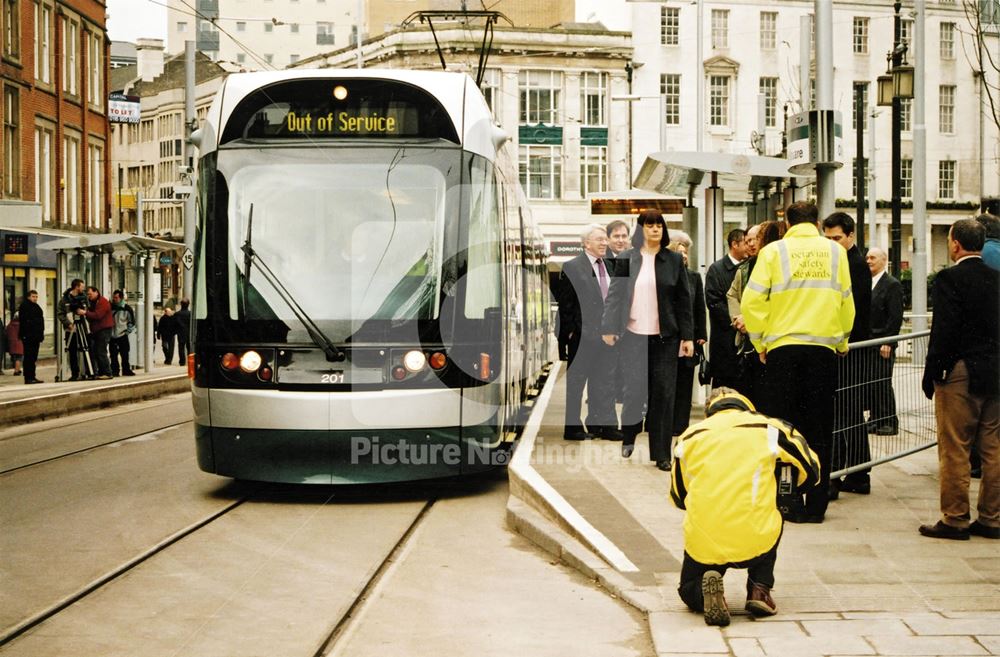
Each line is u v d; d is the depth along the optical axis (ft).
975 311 24.20
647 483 31.07
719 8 198.70
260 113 33.42
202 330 32.50
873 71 201.67
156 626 20.04
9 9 117.60
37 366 107.24
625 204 67.05
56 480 36.58
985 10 54.75
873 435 29.86
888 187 202.08
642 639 19.12
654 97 158.20
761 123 128.47
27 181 120.26
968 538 24.61
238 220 32.81
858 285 29.43
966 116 205.46
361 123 33.27
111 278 131.03
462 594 22.40
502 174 36.40
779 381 25.93
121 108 211.20
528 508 29.68
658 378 33.04
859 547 23.88
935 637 17.88
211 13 366.22
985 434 24.72
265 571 24.22
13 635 19.35
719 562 19.10
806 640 17.92
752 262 32.86
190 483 35.99
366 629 19.97
